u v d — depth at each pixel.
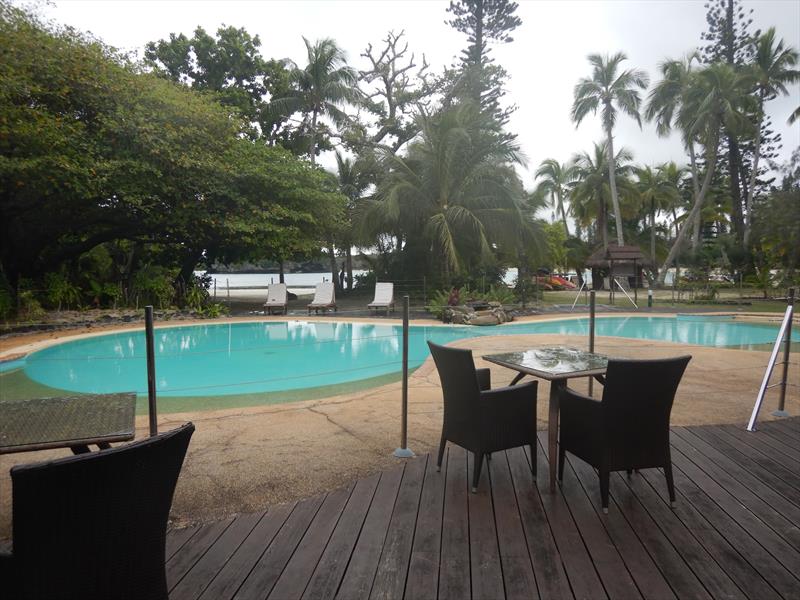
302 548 2.20
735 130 23.53
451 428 2.97
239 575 2.00
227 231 15.04
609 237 36.88
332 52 21.72
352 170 23.52
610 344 8.92
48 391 6.52
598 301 20.78
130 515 1.29
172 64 21.53
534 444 2.93
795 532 2.34
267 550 2.19
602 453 2.49
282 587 1.92
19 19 11.20
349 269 24.64
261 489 2.81
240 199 14.91
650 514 2.52
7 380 7.23
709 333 12.20
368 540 2.27
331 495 2.74
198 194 14.39
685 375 6.02
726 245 30.62
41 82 11.45
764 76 27.52
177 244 17.48
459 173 18.41
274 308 16.41
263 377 7.47
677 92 25.09
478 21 25.34
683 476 2.99
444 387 2.99
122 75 12.67
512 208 17.70
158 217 14.34
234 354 9.41
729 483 2.89
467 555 2.15
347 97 22.20
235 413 4.45
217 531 2.35
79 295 13.68
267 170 15.70
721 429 3.87
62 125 11.52
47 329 11.05
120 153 12.52
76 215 14.37
